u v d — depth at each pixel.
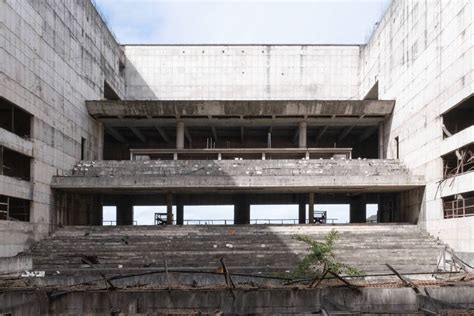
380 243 27.72
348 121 41.38
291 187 32.56
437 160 29.03
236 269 22.03
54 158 31.02
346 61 48.16
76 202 35.56
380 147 41.47
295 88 47.97
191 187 32.06
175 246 27.22
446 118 29.55
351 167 35.44
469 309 13.89
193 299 14.69
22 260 22.19
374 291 14.86
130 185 31.48
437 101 28.95
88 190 32.84
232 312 14.60
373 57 43.34
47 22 29.81
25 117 28.69
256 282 18.70
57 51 31.50
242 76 48.09
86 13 37.38
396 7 36.97
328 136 50.50
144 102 37.97
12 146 25.09
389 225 31.19
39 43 28.59
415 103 32.91
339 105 38.38
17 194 25.48
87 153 38.09
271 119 40.81
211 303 14.70
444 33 27.84
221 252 25.89
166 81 48.25
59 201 32.00
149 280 19.06
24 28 26.58
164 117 40.03
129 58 48.66
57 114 31.55
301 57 48.16
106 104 37.81
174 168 35.22
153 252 25.80
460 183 25.50
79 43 35.81
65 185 30.62
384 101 37.84
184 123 41.97
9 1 24.81
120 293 14.65
